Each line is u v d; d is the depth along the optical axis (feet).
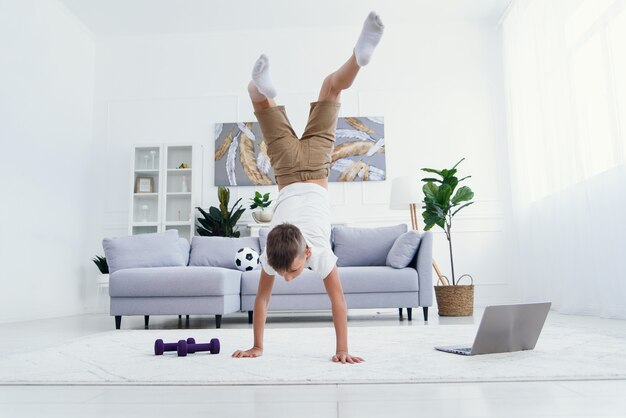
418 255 12.20
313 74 18.83
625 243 10.45
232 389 4.13
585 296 12.23
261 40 19.11
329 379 4.35
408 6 17.52
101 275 16.07
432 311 15.37
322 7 17.56
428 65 18.56
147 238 12.64
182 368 5.06
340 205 17.87
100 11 17.47
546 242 14.43
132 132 18.86
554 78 13.60
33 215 15.11
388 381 4.28
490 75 18.40
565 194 13.04
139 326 11.80
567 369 4.58
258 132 18.30
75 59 17.94
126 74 19.22
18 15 14.67
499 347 5.72
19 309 14.25
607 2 11.01
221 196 16.85
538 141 15.02
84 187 18.25
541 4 14.47
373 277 11.86
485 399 3.58
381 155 17.97
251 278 12.20
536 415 3.09
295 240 5.09
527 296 15.79
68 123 17.31
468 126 18.19
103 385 4.40
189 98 18.92
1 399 3.84
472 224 17.63
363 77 18.54
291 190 5.86
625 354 5.52
